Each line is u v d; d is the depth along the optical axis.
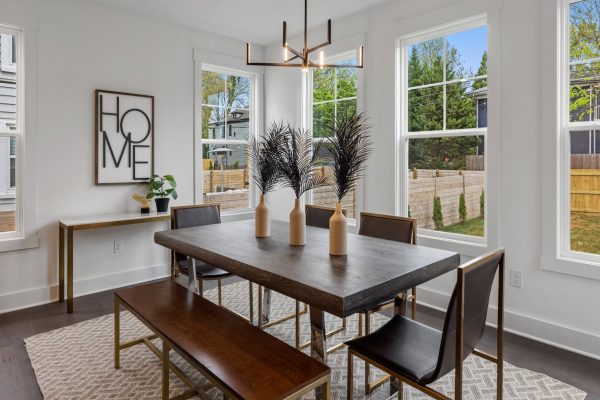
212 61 4.41
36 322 2.96
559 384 2.14
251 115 4.92
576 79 2.57
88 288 3.64
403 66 3.53
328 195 4.26
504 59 2.81
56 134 3.39
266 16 3.90
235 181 4.81
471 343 1.53
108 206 3.74
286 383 1.41
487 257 1.52
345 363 2.41
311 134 4.43
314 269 1.75
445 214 3.32
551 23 2.57
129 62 3.80
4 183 3.39
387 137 3.60
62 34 3.39
